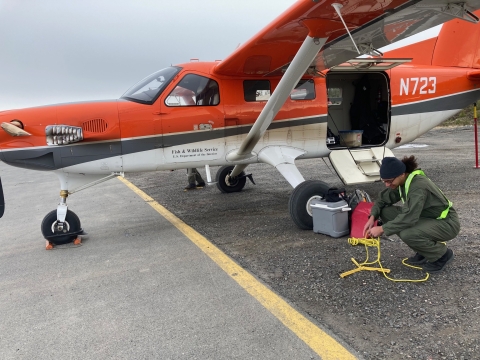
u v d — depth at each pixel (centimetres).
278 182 764
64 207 419
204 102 455
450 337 205
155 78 460
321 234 403
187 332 228
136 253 383
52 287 310
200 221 496
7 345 226
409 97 580
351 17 325
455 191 546
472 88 637
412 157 285
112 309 264
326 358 195
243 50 389
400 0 296
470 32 646
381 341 206
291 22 327
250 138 429
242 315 244
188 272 323
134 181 903
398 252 333
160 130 436
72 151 405
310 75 502
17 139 388
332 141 556
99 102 423
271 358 197
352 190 635
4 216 621
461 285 264
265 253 356
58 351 216
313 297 262
